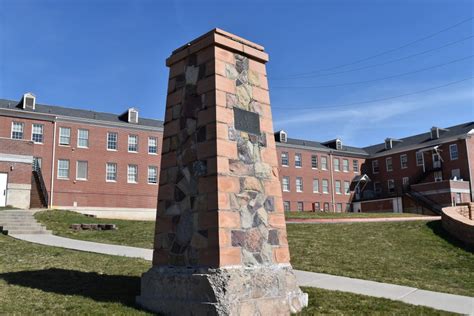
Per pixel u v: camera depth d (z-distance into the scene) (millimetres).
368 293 8617
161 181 7566
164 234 7266
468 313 7438
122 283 8562
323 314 7012
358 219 22312
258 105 7805
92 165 42406
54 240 15523
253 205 7133
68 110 44031
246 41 7828
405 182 59156
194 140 7219
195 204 6918
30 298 7086
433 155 55469
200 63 7512
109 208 42625
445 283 10172
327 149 61531
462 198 49031
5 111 38469
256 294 6598
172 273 6789
